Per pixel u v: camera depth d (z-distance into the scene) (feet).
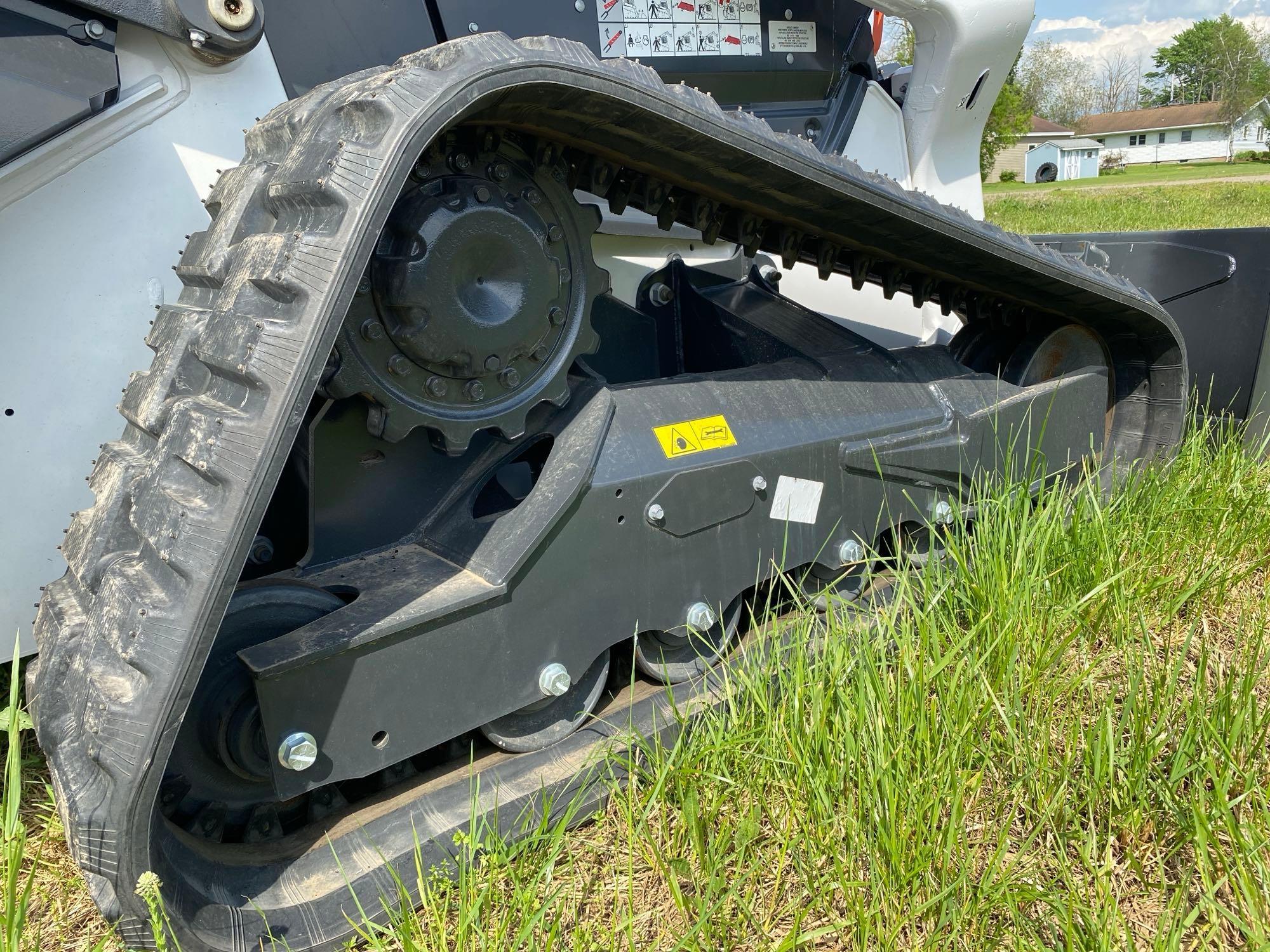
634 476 5.76
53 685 4.66
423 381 5.32
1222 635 7.25
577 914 4.88
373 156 4.29
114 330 5.55
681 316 8.19
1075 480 8.97
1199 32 241.14
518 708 5.50
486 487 6.40
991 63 9.60
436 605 5.09
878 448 7.00
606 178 6.06
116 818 4.04
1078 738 5.84
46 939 4.92
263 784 5.22
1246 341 10.25
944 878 4.79
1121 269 11.20
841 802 5.23
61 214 5.30
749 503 6.32
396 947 4.78
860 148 9.51
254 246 4.65
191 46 5.32
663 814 5.29
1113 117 245.86
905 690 5.60
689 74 8.13
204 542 4.09
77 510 5.62
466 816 5.29
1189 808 5.21
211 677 4.94
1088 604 6.91
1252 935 4.30
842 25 9.12
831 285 9.61
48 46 4.96
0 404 5.32
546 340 5.70
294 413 4.17
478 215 5.18
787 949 4.40
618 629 5.82
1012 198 85.51
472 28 6.75
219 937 4.48
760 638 6.29
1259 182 88.53
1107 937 4.25
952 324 10.57
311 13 6.07
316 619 5.15
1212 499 8.48
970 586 6.65
